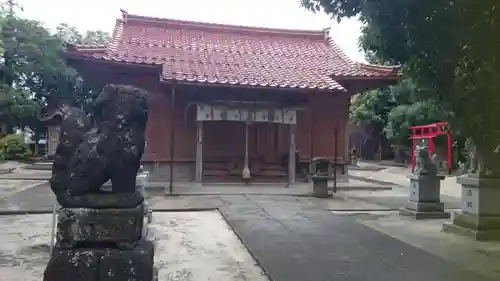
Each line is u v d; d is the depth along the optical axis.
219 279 5.30
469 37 4.40
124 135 3.83
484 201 7.71
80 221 3.69
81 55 14.59
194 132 17.44
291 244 6.88
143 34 19.19
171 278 5.31
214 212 10.56
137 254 3.71
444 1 4.55
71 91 33.56
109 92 3.95
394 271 5.45
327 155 18.58
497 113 4.60
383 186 16.83
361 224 8.74
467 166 8.36
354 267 5.62
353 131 38.66
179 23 20.61
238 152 17.88
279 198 12.85
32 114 30.62
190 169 17.34
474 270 5.55
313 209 10.73
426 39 5.11
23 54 30.94
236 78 16.02
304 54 20.62
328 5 6.06
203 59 17.91
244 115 16.03
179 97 17.22
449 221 9.25
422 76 5.87
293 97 17.84
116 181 3.83
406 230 8.49
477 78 4.45
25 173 22.48
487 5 4.11
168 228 8.47
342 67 19.00
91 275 3.60
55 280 3.56
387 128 28.89
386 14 5.29
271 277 5.17
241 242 7.29
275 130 18.28
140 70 16.16
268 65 18.50
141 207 3.96
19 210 9.98
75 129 3.87
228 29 21.41
